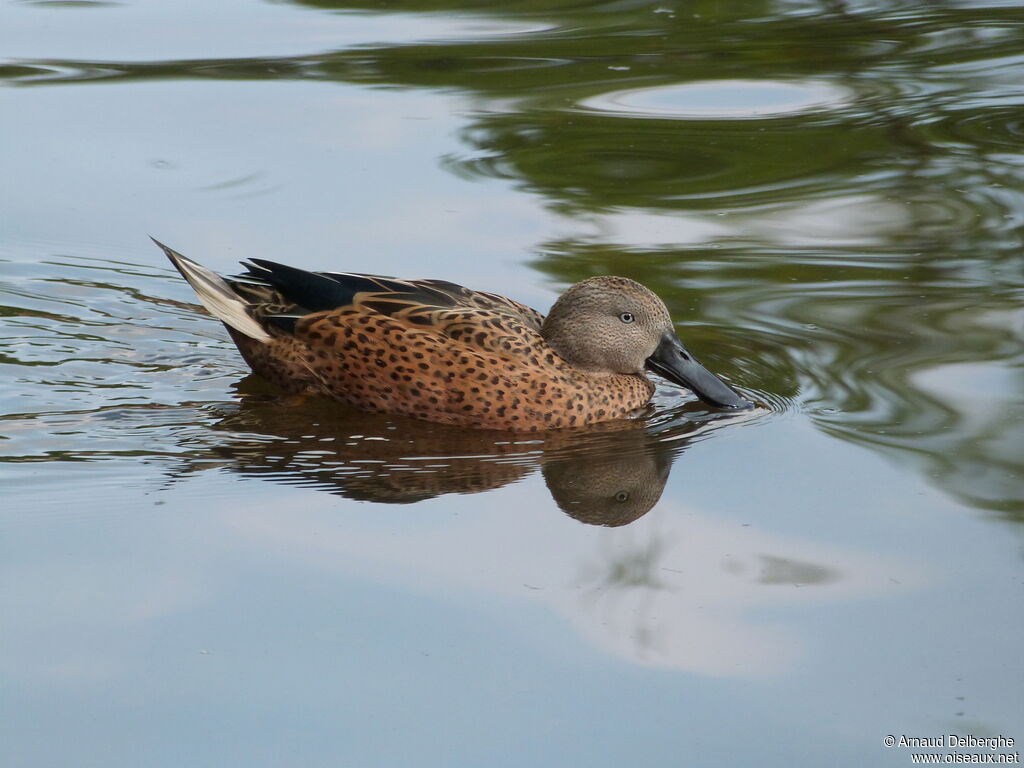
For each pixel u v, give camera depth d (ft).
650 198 51.19
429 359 36.52
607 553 27.86
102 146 55.01
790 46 69.82
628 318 38.11
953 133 57.41
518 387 36.27
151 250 47.03
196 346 41.37
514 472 32.63
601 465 33.17
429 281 39.01
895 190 51.83
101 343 40.96
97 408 36.22
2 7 75.20
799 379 37.52
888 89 63.31
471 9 74.79
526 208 49.93
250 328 37.83
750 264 45.50
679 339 39.01
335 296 38.01
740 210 50.06
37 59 65.82
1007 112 59.72
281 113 59.11
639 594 26.21
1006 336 39.50
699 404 37.93
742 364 38.91
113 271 45.78
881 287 43.60
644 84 64.03
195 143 55.47
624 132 57.93
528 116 59.41
